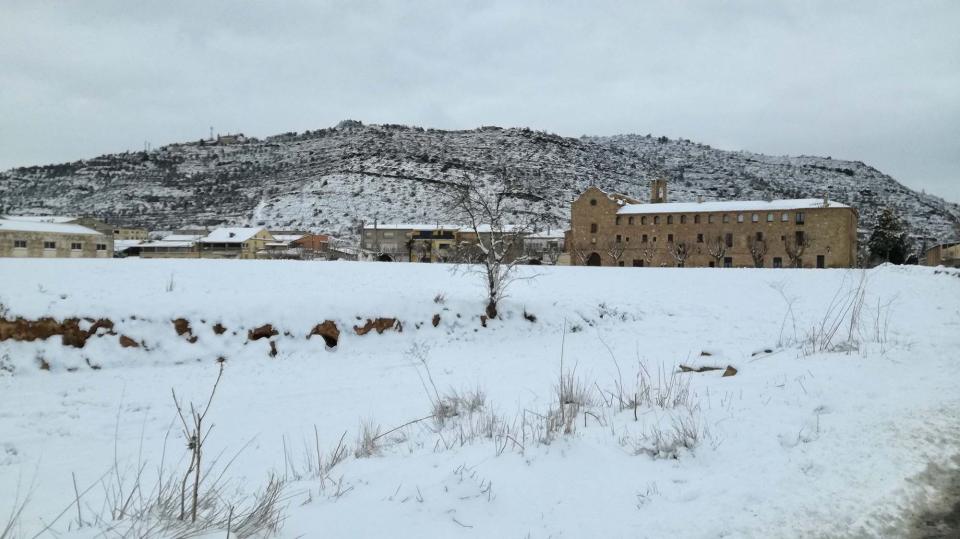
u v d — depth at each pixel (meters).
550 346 18.64
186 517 4.37
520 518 4.37
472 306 20.58
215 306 16.34
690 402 7.18
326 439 8.62
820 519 4.07
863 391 6.65
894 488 4.40
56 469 7.48
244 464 7.50
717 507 4.31
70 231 77.06
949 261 69.00
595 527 4.16
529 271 30.47
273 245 97.94
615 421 6.80
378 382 13.55
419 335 18.69
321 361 15.69
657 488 4.75
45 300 14.64
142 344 14.84
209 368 14.48
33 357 13.44
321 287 21.80
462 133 198.25
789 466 4.89
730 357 11.27
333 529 4.23
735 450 5.38
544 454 5.68
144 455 8.22
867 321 16.31
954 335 10.25
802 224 72.88
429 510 4.54
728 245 76.81
